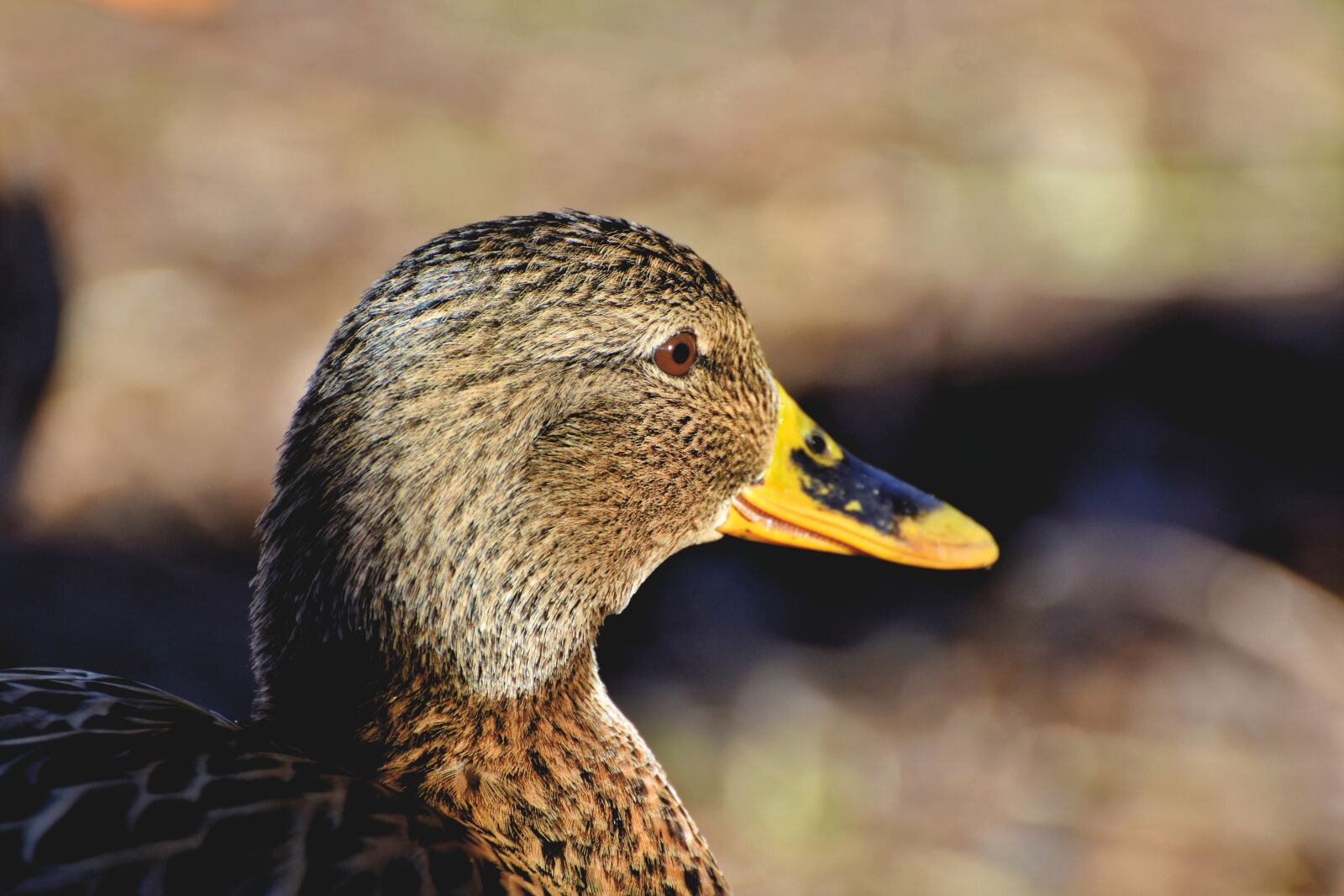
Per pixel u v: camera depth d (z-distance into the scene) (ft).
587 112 48.32
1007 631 31.12
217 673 28.19
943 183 44.86
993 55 50.62
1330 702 29.01
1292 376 37.91
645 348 15.03
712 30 53.21
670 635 31.30
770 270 41.45
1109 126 47.11
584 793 14.79
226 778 12.78
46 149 36.06
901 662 30.53
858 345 39.06
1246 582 31.40
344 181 44.04
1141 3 53.67
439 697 14.24
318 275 40.37
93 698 13.71
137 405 35.45
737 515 16.93
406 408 13.70
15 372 29.22
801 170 45.37
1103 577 31.89
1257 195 44.91
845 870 26.07
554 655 15.05
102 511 32.40
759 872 25.94
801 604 32.40
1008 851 26.40
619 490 15.24
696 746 28.07
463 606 14.12
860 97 49.08
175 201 42.32
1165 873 25.95
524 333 14.15
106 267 39.42
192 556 31.60
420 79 49.47
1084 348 39.11
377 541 13.78
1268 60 50.78
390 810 13.08
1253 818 26.89
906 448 35.65
